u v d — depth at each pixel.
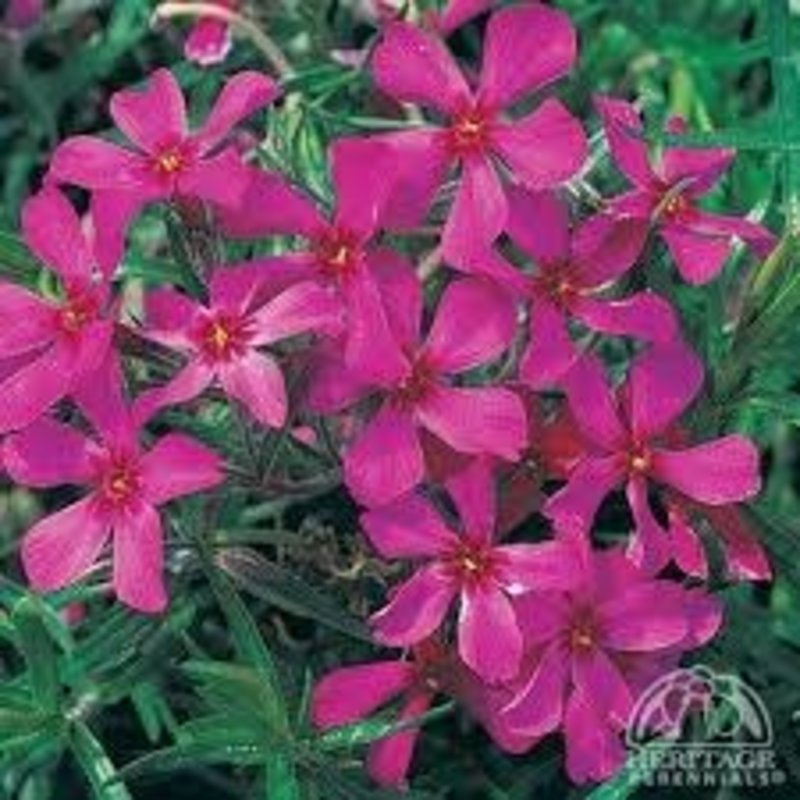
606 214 0.23
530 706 0.23
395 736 0.24
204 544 0.24
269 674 0.24
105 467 0.23
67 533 0.23
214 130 0.23
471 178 0.23
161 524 0.24
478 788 0.27
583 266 0.23
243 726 0.24
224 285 0.22
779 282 0.24
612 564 0.23
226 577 0.24
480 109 0.23
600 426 0.23
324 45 0.30
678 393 0.23
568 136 0.23
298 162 0.26
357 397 0.22
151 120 0.23
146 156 0.23
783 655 0.27
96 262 0.23
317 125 0.28
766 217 0.27
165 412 0.24
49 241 0.23
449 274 0.24
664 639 0.23
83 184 0.23
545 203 0.23
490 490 0.23
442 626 0.23
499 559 0.23
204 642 0.28
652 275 0.24
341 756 0.25
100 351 0.22
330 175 0.24
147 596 0.22
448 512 0.24
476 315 0.22
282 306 0.22
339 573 0.25
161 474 0.23
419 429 0.23
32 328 0.23
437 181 0.23
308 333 0.23
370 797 0.24
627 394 0.23
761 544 0.25
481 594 0.22
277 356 0.23
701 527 0.24
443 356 0.22
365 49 0.29
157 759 0.24
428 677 0.24
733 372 0.25
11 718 0.25
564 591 0.23
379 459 0.22
